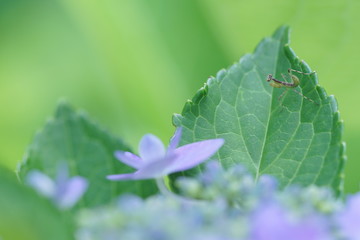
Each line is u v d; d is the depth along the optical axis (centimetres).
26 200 40
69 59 65
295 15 61
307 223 37
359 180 58
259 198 38
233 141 46
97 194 43
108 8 61
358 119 60
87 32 63
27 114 64
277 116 46
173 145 41
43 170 43
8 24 66
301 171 45
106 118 62
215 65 61
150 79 61
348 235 38
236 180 39
